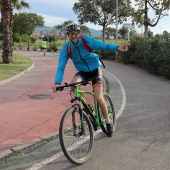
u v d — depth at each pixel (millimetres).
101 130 5590
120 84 11570
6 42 19047
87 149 4559
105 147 4777
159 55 13938
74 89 4309
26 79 13148
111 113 5598
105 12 34812
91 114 4613
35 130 5699
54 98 8852
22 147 4770
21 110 7316
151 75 14625
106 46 4410
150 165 4094
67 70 16875
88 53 4484
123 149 4691
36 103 8164
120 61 23547
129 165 4109
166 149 4668
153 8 20984
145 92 9781
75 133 4191
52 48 41969
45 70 17000
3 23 18938
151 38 18562
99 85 4613
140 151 4602
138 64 20016
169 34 15742
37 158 4387
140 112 7066
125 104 7961
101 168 4039
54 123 6176
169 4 20391
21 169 4031
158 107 7574
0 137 5293
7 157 4430
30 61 21656
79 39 4395
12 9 19031
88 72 4691
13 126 5953
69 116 4102
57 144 4945
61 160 4305
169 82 12141
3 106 7781
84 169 4020
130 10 21922
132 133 5477
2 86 11188
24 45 61250
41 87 10922
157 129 5711
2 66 17172
